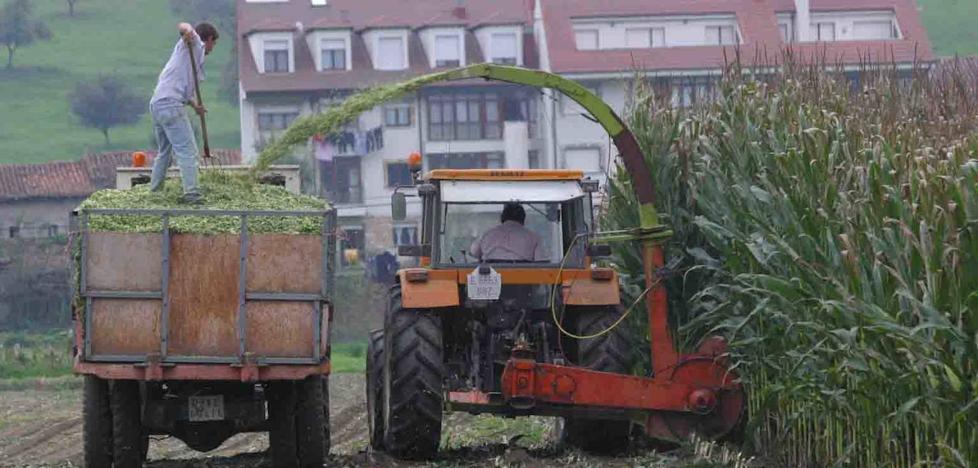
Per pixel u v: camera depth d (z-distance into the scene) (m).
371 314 102.38
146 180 27.33
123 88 193.00
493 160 116.00
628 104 27.95
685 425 21.66
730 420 21.59
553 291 22.52
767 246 19.39
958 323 15.10
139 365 19.48
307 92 118.12
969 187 15.10
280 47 119.75
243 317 19.58
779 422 21.56
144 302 19.56
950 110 23.89
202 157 25.25
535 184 23.55
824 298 18.25
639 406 21.47
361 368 71.88
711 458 21.16
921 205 15.81
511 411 21.73
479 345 22.91
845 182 18.34
